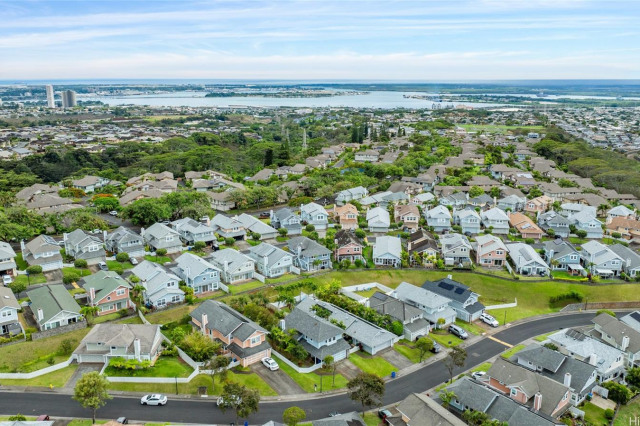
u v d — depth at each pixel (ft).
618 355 221.66
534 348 221.05
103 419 176.04
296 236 377.91
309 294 287.28
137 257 319.68
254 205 464.65
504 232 396.57
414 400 178.91
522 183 547.08
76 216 364.38
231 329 221.66
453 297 278.87
